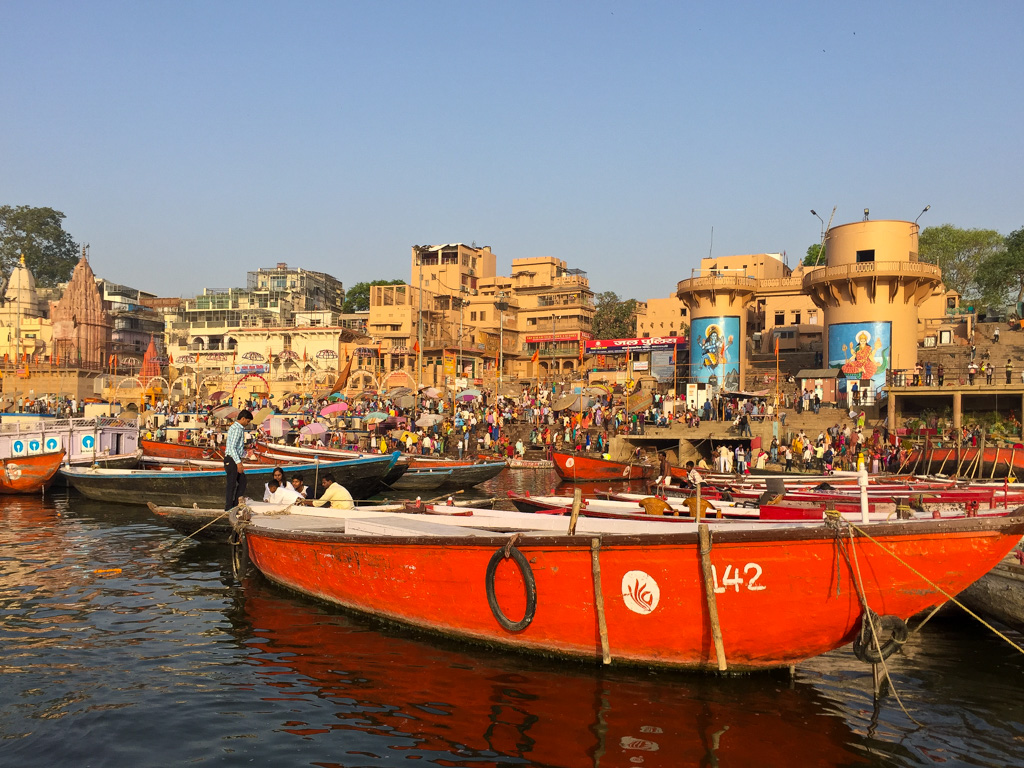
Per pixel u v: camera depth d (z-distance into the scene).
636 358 62.56
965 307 57.75
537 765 6.53
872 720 7.42
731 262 62.59
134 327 78.06
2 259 92.94
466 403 46.91
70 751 6.76
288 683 8.38
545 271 81.06
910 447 30.50
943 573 7.59
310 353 67.62
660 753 6.73
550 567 8.32
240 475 14.85
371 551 9.94
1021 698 8.00
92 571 13.96
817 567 7.56
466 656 9.09
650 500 13.29
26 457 25.17
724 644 7.94
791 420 39.09
